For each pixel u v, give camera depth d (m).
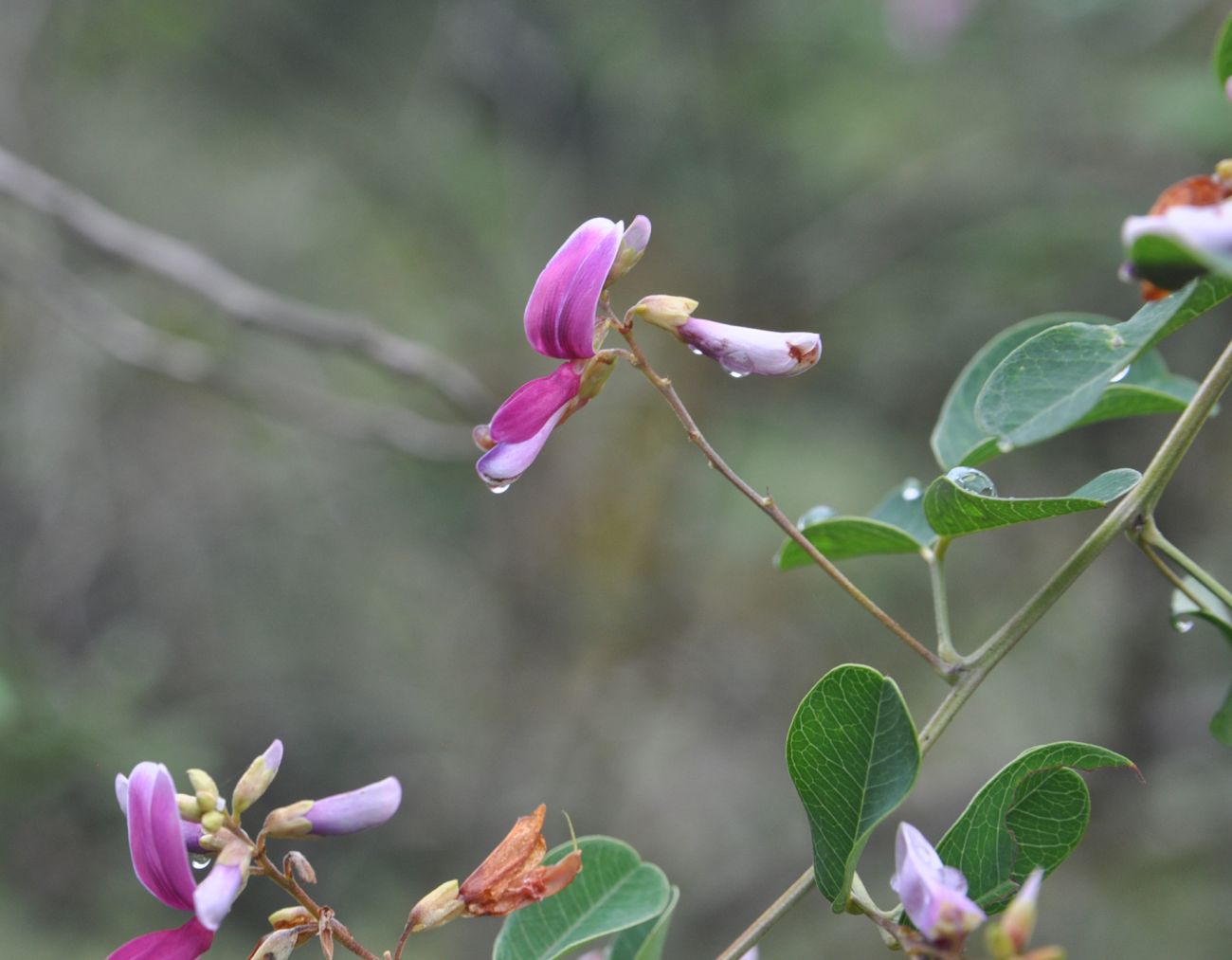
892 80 9.75
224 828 1.85
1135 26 8.63
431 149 10.47
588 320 1.98
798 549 2.67
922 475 9.78
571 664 9.92
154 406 10.70
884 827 8.76
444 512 10.73
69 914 8.44
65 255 7.59
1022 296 9.16
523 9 10.04
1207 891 8.38
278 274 10.95
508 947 2.28
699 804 9.77
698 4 9.89
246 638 10.77
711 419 9.95
